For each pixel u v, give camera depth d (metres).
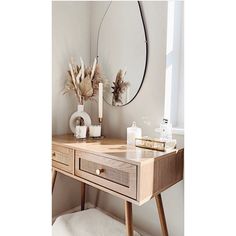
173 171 1.19
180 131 1.37
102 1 1.76
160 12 1.42
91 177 1.18
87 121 1.61
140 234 1.60
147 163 0.99
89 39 1.88
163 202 1.49
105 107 1.79
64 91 1.75
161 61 1.43
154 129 1.48
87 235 1.47
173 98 1.50
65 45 1.73
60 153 1.38
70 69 1.62
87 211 1.75
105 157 1.10
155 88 1.47
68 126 1.81
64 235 1.47
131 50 1.58
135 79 1.56
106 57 1.75
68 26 1.74
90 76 1.66
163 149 1.18
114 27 1.68
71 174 1.30
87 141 1.46
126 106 1.64
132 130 1.34
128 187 1.00
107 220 1.64
